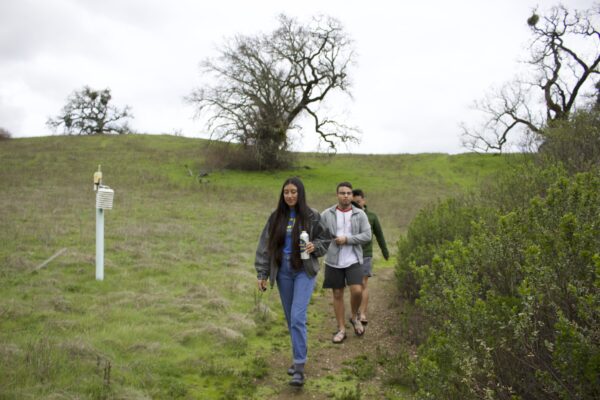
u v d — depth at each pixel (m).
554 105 35.19
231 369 4.63
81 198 20.00
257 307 6.61
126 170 33.47
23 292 6.58
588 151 8.31
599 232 2.79
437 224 7.18
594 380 2.23
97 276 7.65
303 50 37.25
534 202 3.45
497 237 3.59
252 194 26.47
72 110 64.38
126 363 4.43
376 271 10.16
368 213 6.51
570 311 2.71
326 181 34.72
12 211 15.32
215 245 11.60
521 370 2.91
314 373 4.76
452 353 2.95
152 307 6.30
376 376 4.67
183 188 27.31
